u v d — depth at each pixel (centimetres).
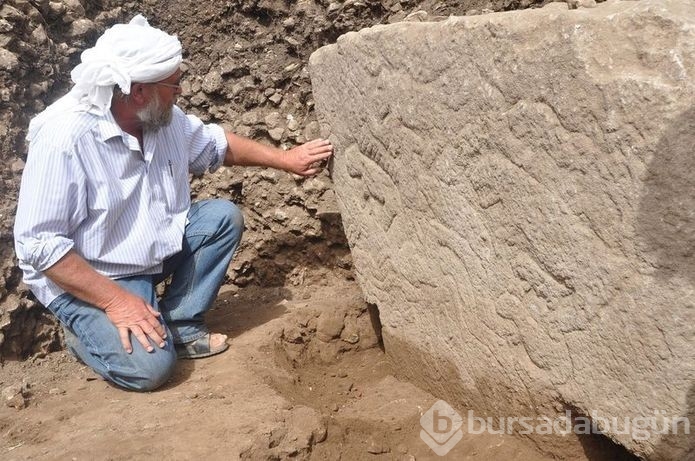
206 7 425
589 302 209
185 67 425
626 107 184
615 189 192
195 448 245
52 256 273
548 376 233
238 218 326
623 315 199
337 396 320
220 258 324
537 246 222
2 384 312
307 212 400
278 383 305
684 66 174
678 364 188
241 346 329
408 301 300
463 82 234
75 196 279
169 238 309
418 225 279
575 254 209
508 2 363
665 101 176
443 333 282
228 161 341
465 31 228
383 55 269
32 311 339
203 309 319
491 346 256
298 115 407
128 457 242
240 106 418
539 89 207
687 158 175
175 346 318
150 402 281
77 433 262
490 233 241
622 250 195
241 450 243
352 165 311
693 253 179
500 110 222
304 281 404
